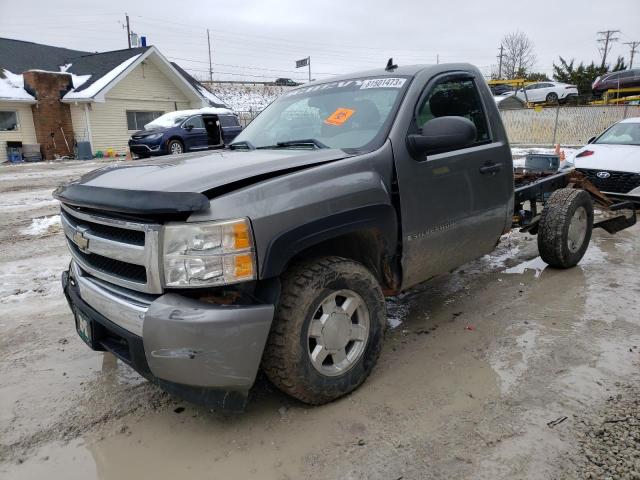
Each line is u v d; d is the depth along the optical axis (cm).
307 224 268
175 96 2822
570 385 314
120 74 2458
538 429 272
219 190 254
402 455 256
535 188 536
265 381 332
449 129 316
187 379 244
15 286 532
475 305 451
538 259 585
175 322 238
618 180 774
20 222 854
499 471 243
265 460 258
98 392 328
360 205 296
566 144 2556
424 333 398
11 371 357
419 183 338
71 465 260
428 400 303
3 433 287
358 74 404
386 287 344
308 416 292
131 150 1944
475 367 341
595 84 3447
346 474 245
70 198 286
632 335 382
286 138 382
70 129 2491
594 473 239
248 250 248
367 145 327
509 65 6806
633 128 916
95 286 287
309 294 275
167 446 273
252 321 249
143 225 248
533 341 376
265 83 5741
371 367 316
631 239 672
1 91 2291
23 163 2223
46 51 2906
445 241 367
